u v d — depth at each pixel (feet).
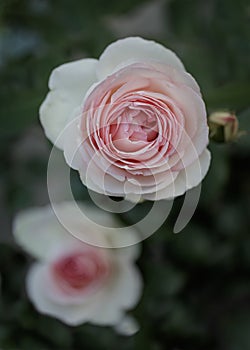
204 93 2.11
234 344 2.63
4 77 2.43
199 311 2.62
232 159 2.66
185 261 2.58
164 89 1.68
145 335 2.40
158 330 2.50
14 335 2.41
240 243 2.61
